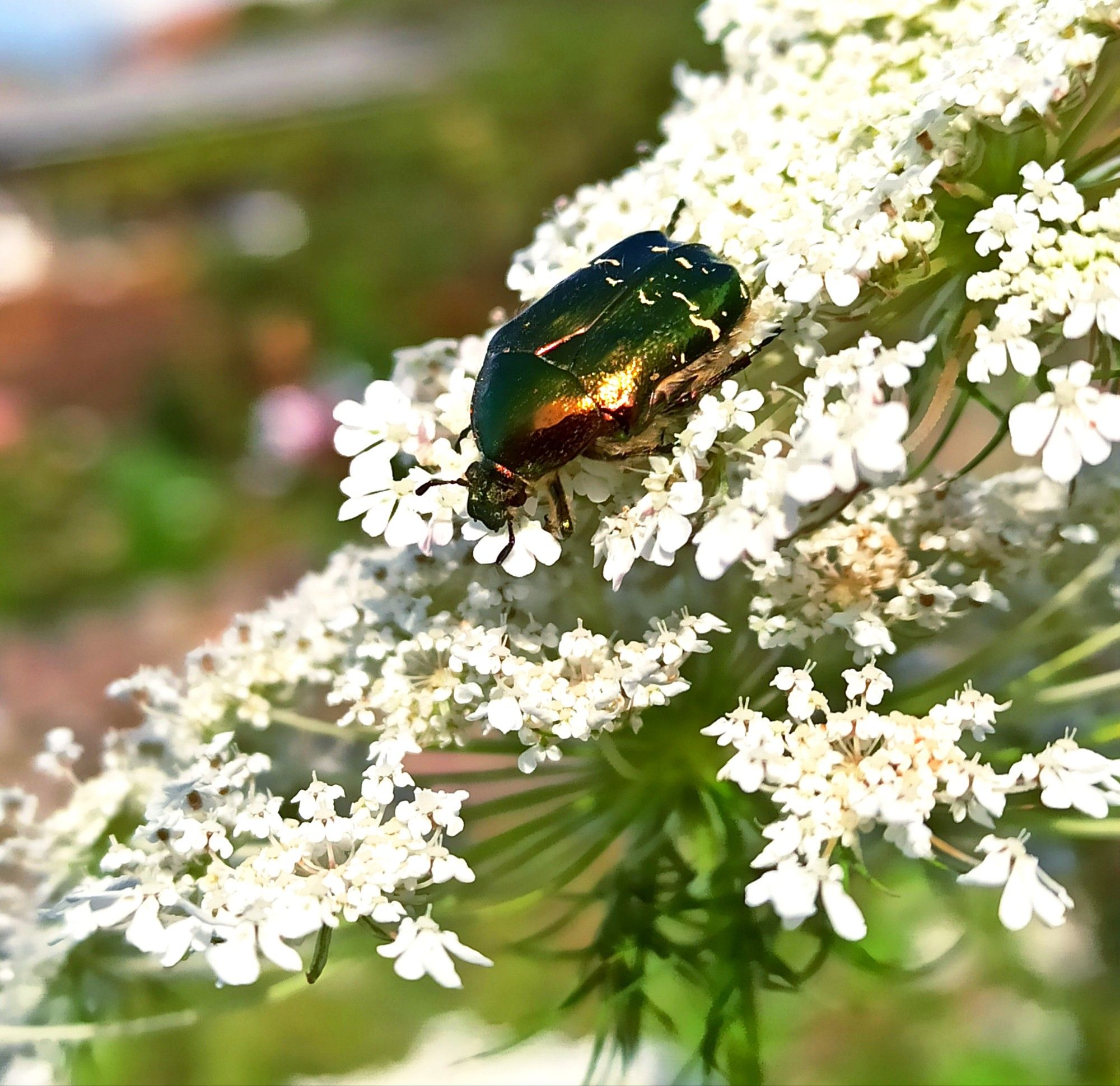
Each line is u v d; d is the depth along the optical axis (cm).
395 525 5
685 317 5
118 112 73
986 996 10
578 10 52
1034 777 5
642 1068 7
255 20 95
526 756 6
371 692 6
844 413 5
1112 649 9
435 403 6
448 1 75
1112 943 11
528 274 6
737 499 5
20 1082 7
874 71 6
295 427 33
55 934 7
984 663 7
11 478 34
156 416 39
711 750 7
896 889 8
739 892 6
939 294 6
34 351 48
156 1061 10
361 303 43
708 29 8
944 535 7
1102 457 5
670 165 7
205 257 52
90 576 31
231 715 7
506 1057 10
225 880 5
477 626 6
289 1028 11
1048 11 5
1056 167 5
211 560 32
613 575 5
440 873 5
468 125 47
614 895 6
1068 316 5
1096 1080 10
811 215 6
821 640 7
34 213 65
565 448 5
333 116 61
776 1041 10
